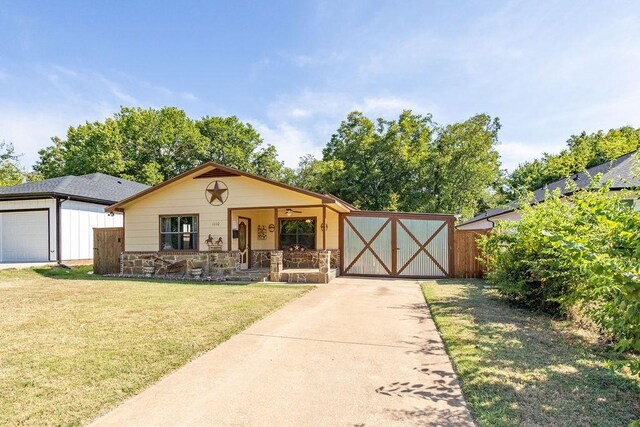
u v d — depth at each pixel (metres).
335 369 3.83
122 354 4.18
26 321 5.66
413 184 25.91
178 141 31.52
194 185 12.25
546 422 2.71
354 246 12.68
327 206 11.36
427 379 3.56
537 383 3.37
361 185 25.52
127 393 3.26
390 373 3.71
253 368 3.87
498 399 3.06
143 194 12.32
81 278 11.64
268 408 3.01
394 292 8.74
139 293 8.30
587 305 5.32
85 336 4.86
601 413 2.83
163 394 3.27
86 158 27.72
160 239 12.46
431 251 12.17
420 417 2.84
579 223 5.21
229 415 2.90
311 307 6.89
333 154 28.70
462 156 25.31
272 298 7.57
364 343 4.70
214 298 7.59
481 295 8.03
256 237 14.10
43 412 2.91
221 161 33.22
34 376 3.58
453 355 4.12
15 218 15.62
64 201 15.32
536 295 6.42
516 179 32.44
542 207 6.66
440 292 8.45
